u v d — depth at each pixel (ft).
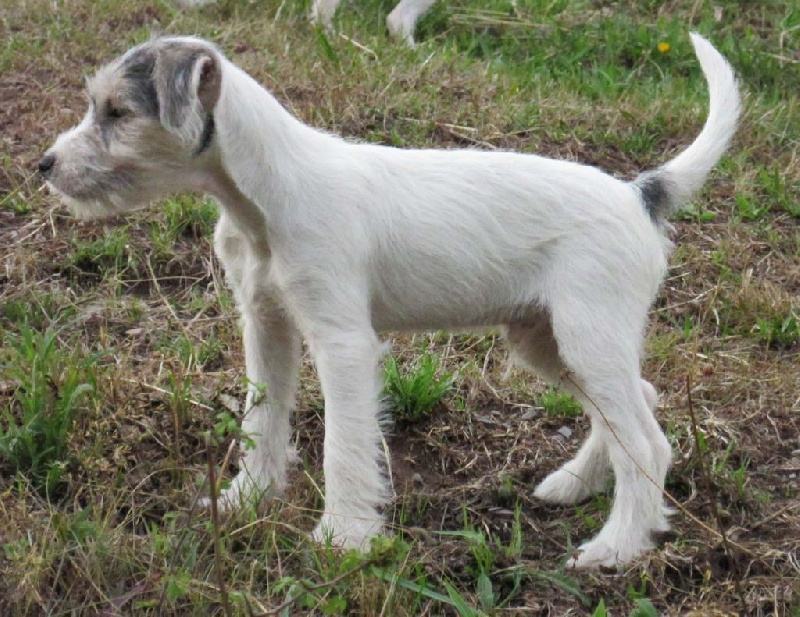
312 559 5.74
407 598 5.66
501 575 5.87
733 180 8.52
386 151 6.00
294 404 6.40
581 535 6.17
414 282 5.96
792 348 7.39
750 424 6.79
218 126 5.66
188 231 7.64
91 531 5.73
